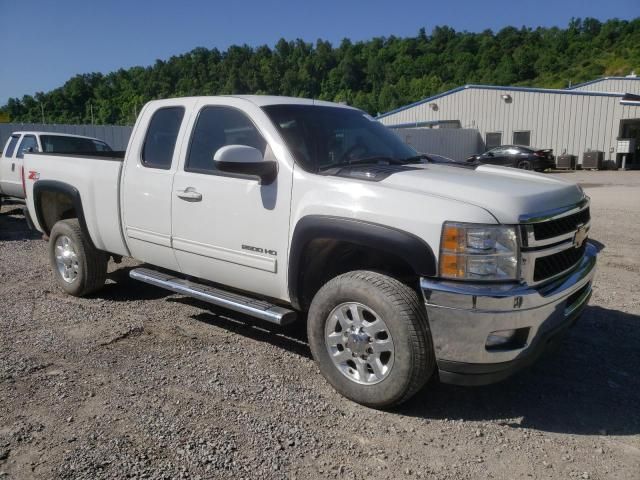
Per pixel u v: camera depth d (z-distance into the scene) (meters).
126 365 4.25
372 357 3.60
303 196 3.86
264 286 4.21
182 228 4.63
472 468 3.06
